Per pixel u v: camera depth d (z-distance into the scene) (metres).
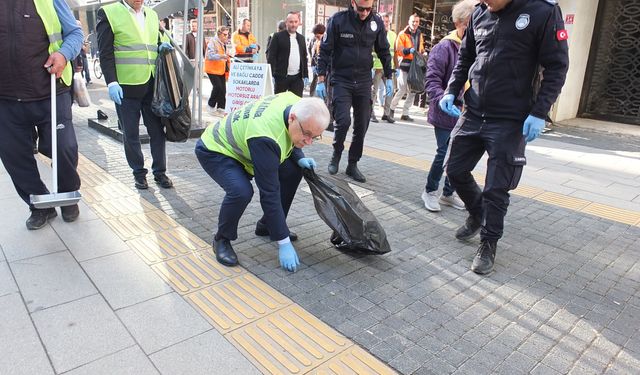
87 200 4.25
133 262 3.19
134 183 4.75
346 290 2.96
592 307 2.88
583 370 2.32
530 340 2.54
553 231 4.04
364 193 4.82
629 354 2.45
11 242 3.40
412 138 7.74
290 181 3.32
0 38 3.13
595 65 9.62
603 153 7.07
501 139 3.10
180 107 4.33
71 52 3.38
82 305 2.68
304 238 3.69
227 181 3.03
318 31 10.41
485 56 3.11
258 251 3.42
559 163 6.43
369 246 3.23
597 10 9.34
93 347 2.34
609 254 3.62
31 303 2.68
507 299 2.93
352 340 2.47
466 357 2.38
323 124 2.73
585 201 4.87
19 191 3.59
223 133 3.07
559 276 3.25
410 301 2.86
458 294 2.97
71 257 3.22
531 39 2.88
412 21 8.97
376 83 9.09
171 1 6.74
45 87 3.37
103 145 6.22
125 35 4.19
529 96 3.03
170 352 2.33
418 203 4.59
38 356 2.27
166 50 4.30
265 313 2.68
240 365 2.26
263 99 3.05
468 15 3.95
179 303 2.74
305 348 2.40
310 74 11.42
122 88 4.31
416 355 2.38
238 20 16.66
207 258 3.28
